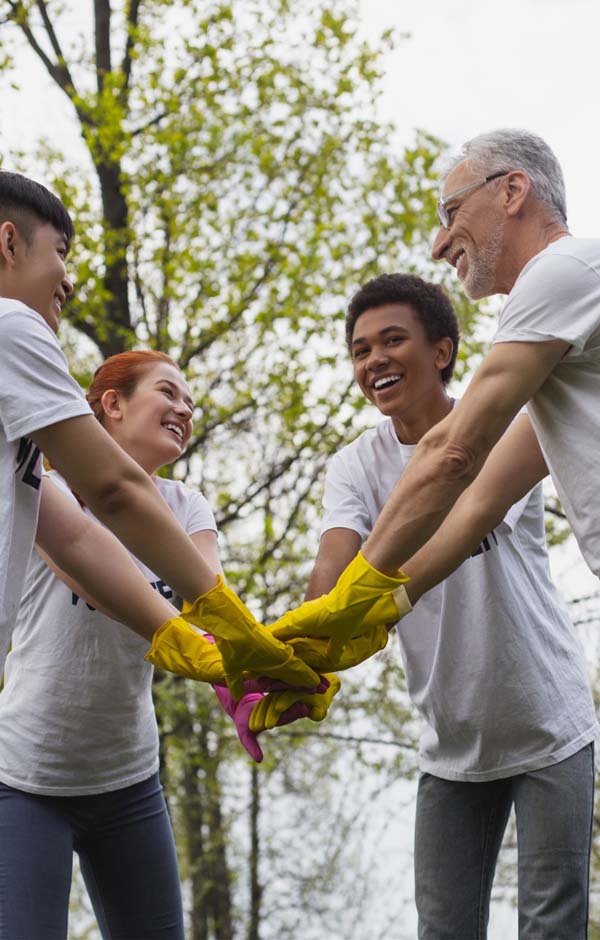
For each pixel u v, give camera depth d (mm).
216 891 11023
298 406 7934
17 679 2701
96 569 2576
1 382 2062
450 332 2971
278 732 8734
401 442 2992
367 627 2664
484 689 2783
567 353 2277
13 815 2586
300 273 7914
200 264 7812
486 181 2545
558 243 2311
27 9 8656
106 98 7684
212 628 2428
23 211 2252
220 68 8180
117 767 2709
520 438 2736
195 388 8469
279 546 8492
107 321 7996
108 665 2646
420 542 2486
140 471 2258
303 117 8383
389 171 8258
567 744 2770
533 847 2721
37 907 2512
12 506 2059
